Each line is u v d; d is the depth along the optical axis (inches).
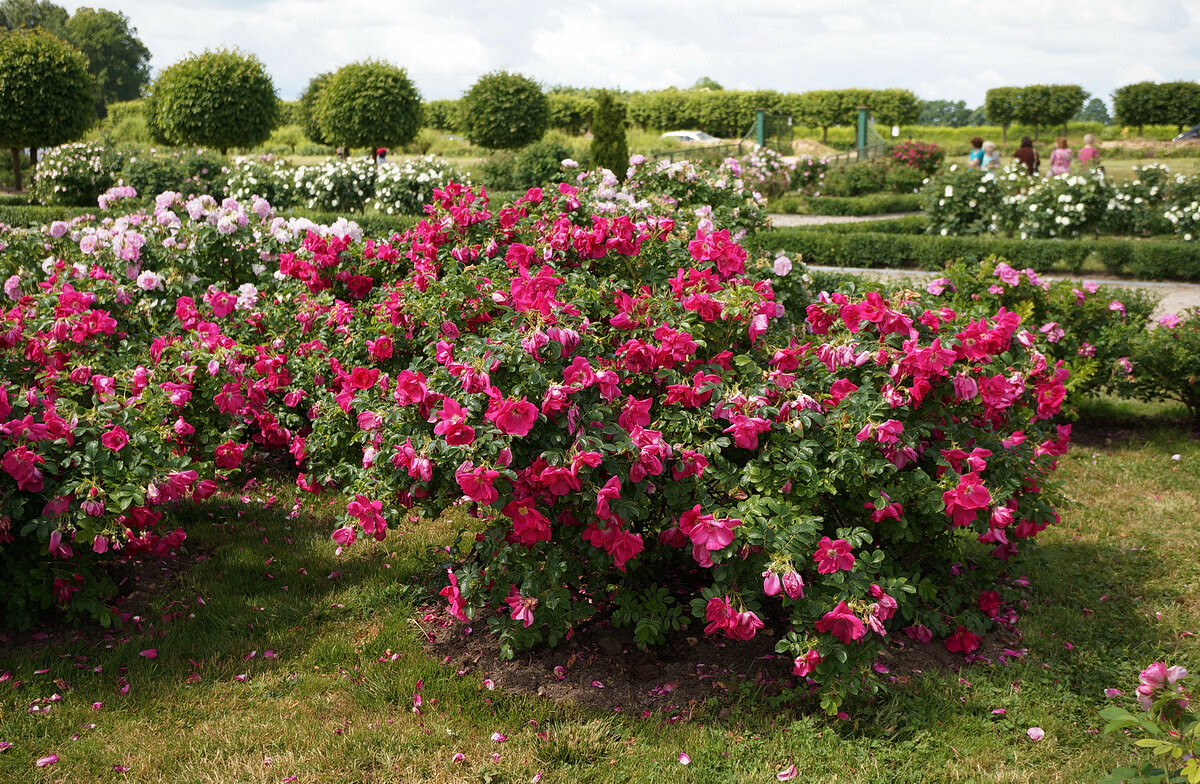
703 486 109.5
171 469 127.1
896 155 941.8
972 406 129.2
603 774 99.3
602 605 130.7
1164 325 224.7
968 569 141.9
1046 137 1717.5
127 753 102.4
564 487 102.3
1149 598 141.4
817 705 112.1
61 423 119.2
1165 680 79.0
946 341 117.6
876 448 115.7
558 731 106.1
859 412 112.3
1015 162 726.5
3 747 101.7
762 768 100.5
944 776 99.3
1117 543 161.3
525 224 163.2
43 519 115.7
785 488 109.5
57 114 741.3
